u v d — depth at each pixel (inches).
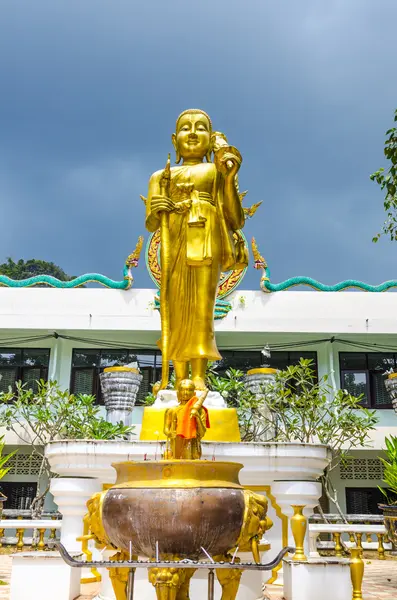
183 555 185.9
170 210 353.7
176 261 361.4
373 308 774.5
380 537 517.0
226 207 365.7
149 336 821.9
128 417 721.0
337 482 800.3
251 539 198.1
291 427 637.9
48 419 674.2
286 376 657.6
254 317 772.6
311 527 441.1
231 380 658.8
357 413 794.2
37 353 837.2
